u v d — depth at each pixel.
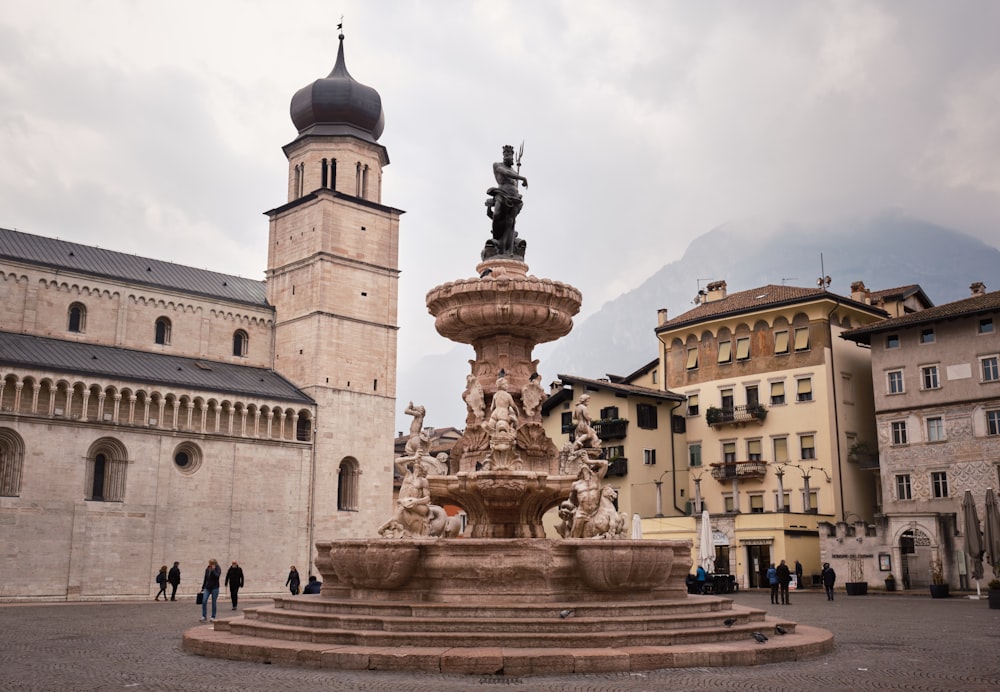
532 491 23.69
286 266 87.00
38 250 76.00
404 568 20.00
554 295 25.38
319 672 16.12
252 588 71.94
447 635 17.28
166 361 76.50
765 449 72.50
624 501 72.19
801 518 63.22
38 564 61.12
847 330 69.50
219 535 70.69
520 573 19.97
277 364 85.88
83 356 69.44
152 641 24.48
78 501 63.38
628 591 20.67
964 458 59.72
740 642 18.64
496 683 14.77
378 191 91.62
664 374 80.94
